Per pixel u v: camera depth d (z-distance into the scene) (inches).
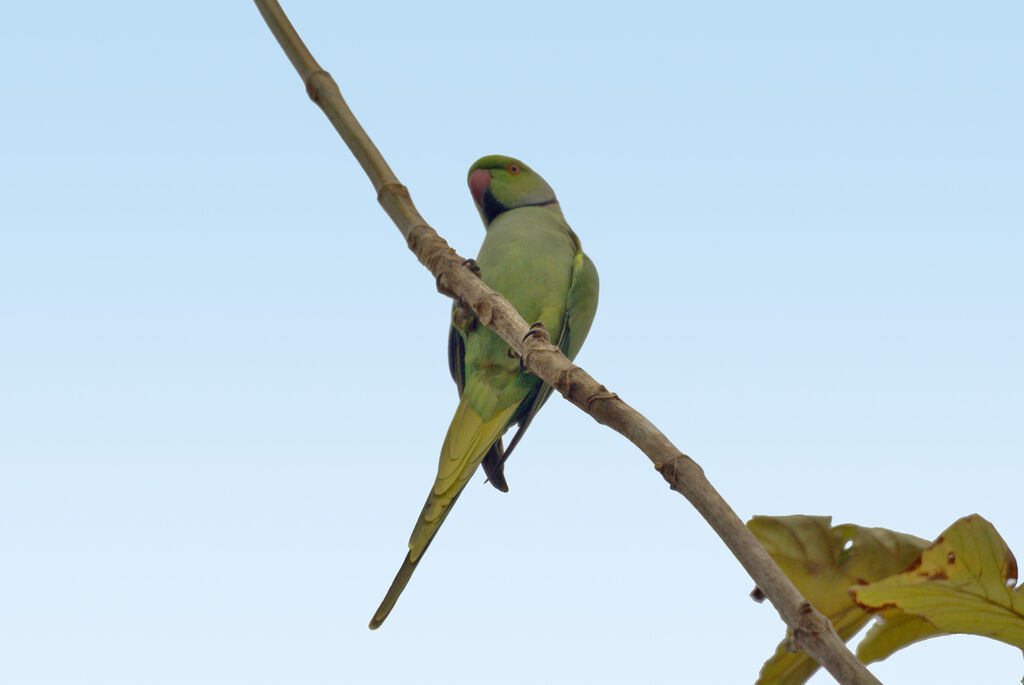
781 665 133.3
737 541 115.5
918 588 123.5
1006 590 122.3
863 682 102.7
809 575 134.9
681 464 123.6
